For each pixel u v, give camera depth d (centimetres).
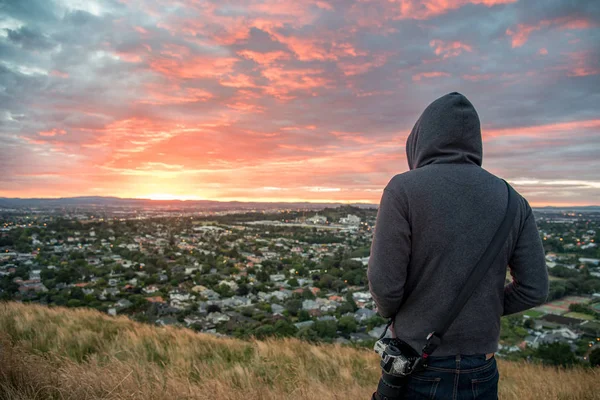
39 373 260
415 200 122
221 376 352
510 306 131
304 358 512
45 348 394
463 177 125
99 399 237
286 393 325
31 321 502
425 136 137
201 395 269
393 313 131
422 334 123
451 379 118
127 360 354
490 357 124
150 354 436
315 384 371
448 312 120
